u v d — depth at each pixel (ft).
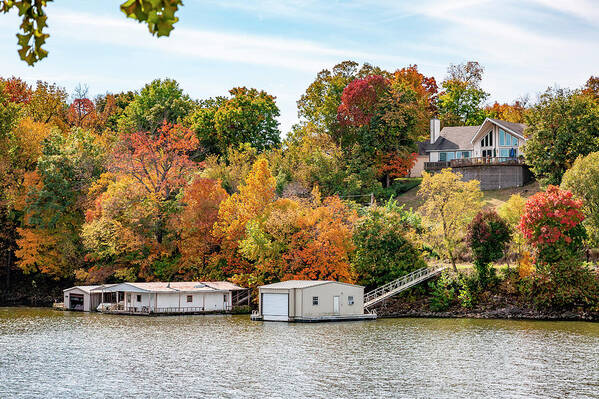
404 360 166.81
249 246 277.03
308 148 377.09
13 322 251.60
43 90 433.89
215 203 304.50
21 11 24.66
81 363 163.53
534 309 248.11
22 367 158.30
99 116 469.57
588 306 244.01
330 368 156.87
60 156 329.11
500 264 280.31
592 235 251.39
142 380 143.95
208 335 213.87
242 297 307.17
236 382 141.79
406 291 276.41
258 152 418.72
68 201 326.44
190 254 300.20
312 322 249.96
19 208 328.49
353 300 262.67
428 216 279.90
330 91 418.92
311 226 286.87
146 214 298.76
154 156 311.47
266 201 295.28
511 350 179.42
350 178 361.10
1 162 329.11
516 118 528.22
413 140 396.57
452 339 200.75
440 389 134.92
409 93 397.60
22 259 334.65
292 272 282.56
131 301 284.61
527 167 360.69
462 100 513.04
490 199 349.82
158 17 21.99
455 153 414.00
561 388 134.92
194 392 132.98
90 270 312.91
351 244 282.97
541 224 246.68
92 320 259.19
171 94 433.07
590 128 326.44
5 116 334.44
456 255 295.28
